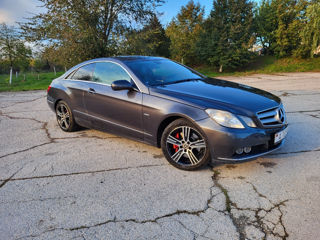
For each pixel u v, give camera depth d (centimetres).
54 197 251
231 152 258
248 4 2903
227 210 221
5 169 320
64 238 193
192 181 273
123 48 1594
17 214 226
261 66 2925
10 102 839
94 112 392
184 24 3241
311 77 1469
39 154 365
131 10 1578
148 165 316
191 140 285
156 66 373
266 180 270
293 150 342
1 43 2170
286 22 3064
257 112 265
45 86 1370
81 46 1484
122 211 225
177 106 283
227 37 2814
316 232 189
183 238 189
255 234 191
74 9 1455
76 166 321
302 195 239
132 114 330
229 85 341
